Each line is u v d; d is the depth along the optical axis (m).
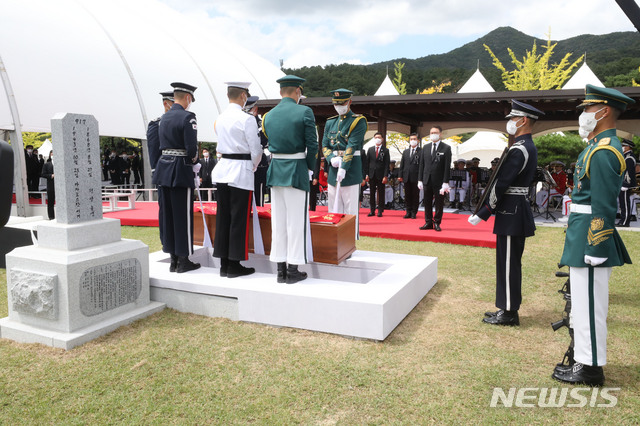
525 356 3.58
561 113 16.44
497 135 23.55
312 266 5.65
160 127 4.75
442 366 3.40
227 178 4.44
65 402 2.91
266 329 4.11
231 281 4.49
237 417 2.74
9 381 3.18
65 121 3.90
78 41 19.98
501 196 4.07
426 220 9.01
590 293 3.07
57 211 4.00
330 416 2.76
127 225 10.59
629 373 3.32
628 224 10.24
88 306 3.93
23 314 3.99
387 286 4.32
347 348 3.70
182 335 3.96
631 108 12.55
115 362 3.45
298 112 4.21
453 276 5.97
